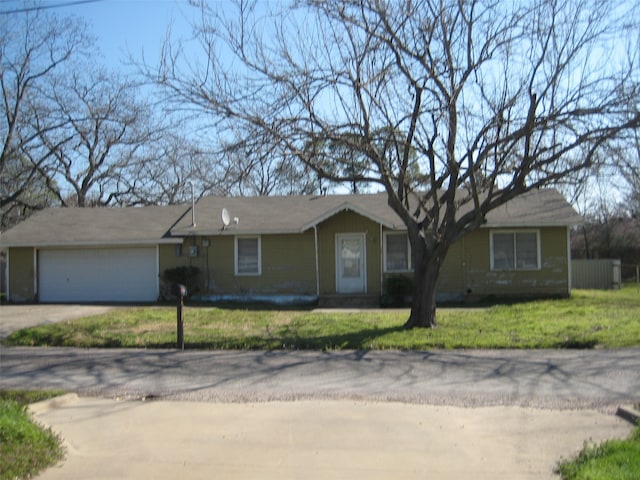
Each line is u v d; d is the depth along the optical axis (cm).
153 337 1327
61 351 1231
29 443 555
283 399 796
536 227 2138
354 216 2172
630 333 1239
